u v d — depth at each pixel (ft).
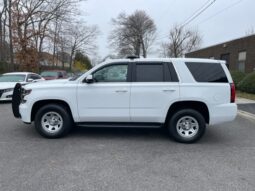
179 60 22.38
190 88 21.88
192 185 14.40
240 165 17.40
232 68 91.20
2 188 13.84
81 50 248.73
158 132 25.58
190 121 22.34
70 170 16.20
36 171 15.98
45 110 22.81
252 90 58.18
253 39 78.48
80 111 22.53
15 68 105.29
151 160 18.11
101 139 23.06
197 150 20.45
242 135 25.17
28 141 22.16
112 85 22.20
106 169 16.43
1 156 18.49
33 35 102.53
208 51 112.57
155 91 21.98
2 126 27.32
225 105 21.94
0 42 111.86
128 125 22.70
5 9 105.60
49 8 110.32
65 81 23.21
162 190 13.79
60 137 23.25
